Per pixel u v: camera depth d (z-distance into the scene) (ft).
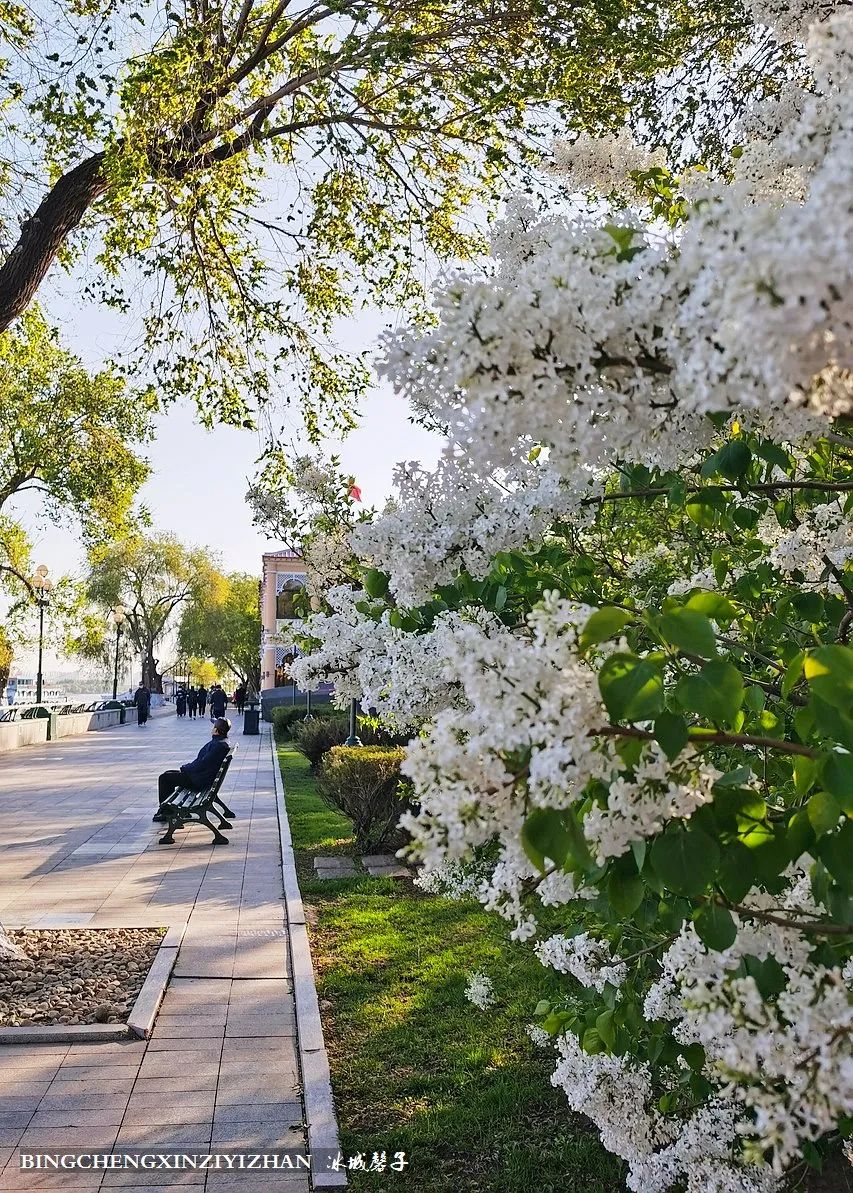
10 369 65.05
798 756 5.87
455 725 5.53
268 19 23.62
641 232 5.67
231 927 25.20
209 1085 15.80
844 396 4.28
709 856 5.68
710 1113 9.23
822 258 3.58
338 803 36.76
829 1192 9.72
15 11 21.13
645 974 9.63
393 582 9.03
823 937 6.33
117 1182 12.96
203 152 23.90
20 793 55.47
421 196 27.43
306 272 30.63
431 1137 14.64
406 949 23.52
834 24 4.97
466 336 5.01
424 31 22.94
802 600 9.95
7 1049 17.16
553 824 5.16
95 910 27.04
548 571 10.69
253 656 231.50
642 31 19.47
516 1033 18.24
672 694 5.90
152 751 88.02
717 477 9.91
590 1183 13.50
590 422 5.35
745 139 9.06
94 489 83.61
